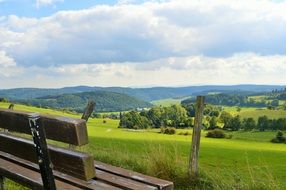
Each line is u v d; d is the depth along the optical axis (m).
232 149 37.44
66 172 3.43
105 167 4.32
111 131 55.34
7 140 4.18
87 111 12.20
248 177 9.19
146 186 3.65
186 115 51.19
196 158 9.66
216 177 9.30
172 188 3.74
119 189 3.58
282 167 16.20
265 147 51.94
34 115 2.98
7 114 3.81
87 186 3.61
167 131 45.94
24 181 3.92
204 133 61.81
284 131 65.56
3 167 4.34
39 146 2.97
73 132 3.17
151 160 9.95
